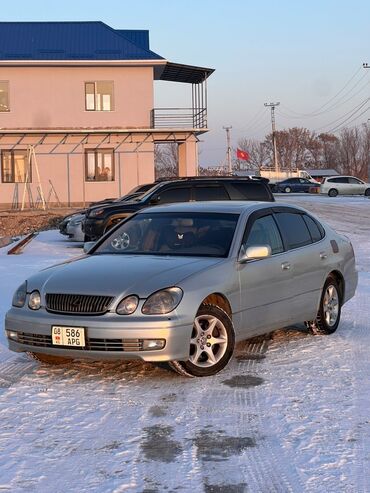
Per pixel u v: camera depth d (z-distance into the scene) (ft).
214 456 14.79
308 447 15.19
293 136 392.68
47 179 127.03
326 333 26.45
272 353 23.67
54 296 20.24
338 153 381.19
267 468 14.12
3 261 50.47
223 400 18.57
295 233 25.46
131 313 19.31
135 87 126.31
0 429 16.60
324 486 13.20
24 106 125.39
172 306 19.47
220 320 20.72
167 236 23.84
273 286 23.13
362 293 36.52
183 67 123.13
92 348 19.42
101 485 13.42
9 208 126.62
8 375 21.39
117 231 25.23
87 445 15.53
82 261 22.61
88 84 126.21
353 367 21.67
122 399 18.84
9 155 126.52
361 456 14.62
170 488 13.24
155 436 16.03
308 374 20.93
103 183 127.85
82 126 126.41
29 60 122.52
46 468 14.28
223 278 21.08
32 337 20.42
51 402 18.65
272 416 17.24
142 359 19.25
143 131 124.88
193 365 20.24
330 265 26.43
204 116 127.34
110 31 130.31
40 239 72.28
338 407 17.81
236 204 25.27
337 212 106.01
